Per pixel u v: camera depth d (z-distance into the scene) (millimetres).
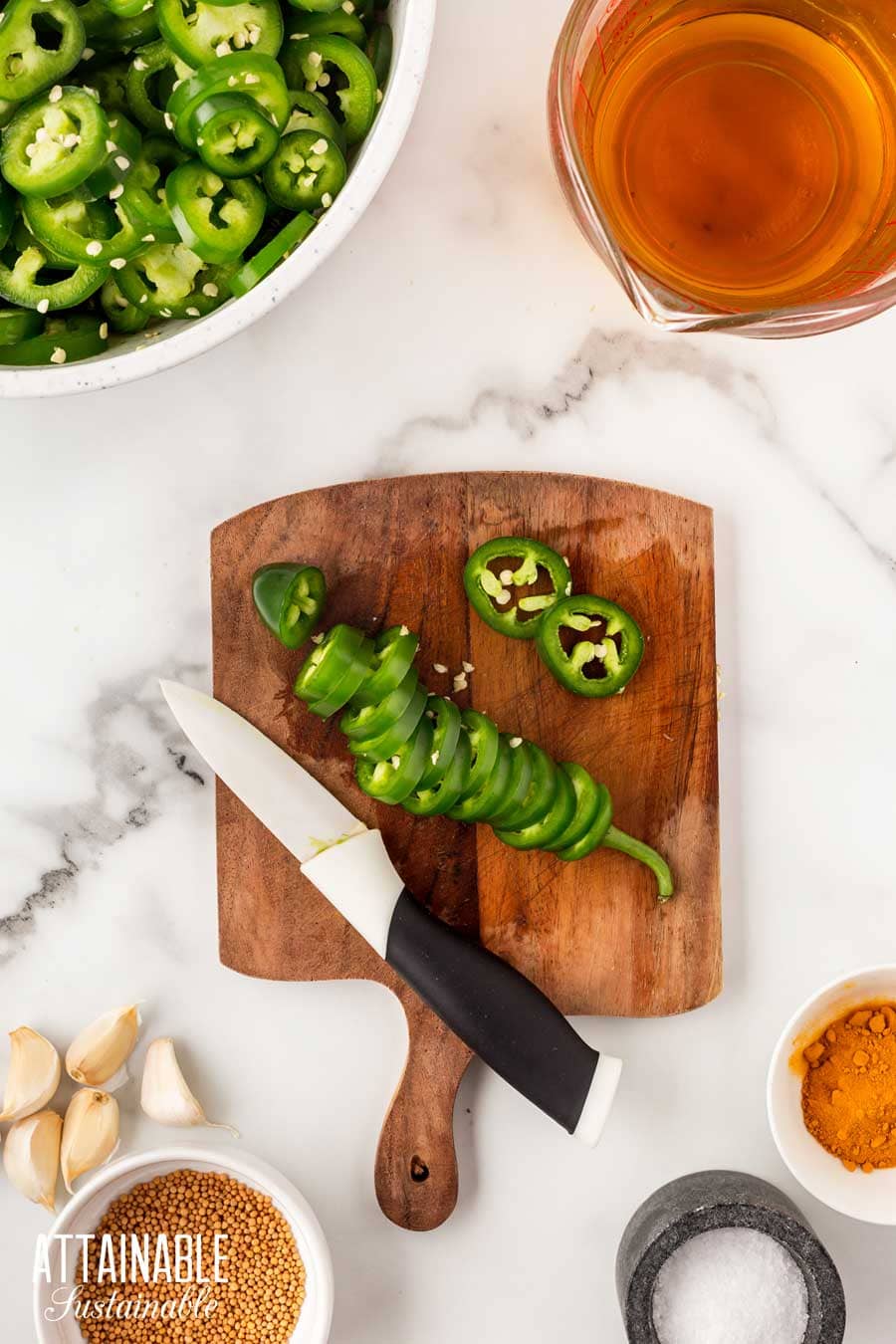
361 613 636
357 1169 656
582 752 638
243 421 646
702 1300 627
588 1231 658
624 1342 658
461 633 637
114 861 654
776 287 576
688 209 578
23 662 651
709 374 647
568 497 634
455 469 647
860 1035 630
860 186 575
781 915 655
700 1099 654
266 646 635
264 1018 656
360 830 630
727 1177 637
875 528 651
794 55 565
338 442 646
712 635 637
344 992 656
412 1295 658
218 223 570
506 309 644
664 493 634
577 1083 610
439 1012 616
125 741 653
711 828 638
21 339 583
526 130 639
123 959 655
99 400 645
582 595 627
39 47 546
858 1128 625
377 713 607
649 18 562
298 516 633
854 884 655
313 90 582
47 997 655
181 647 651
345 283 642
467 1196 657
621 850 635
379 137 562
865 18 561
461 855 638
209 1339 651
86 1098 645
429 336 644
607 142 575
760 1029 655
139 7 550
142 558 649
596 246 585
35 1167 644
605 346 646
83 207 564
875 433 649
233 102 548
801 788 655
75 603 650
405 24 560
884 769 654
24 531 648
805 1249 610
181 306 587
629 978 638
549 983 639
